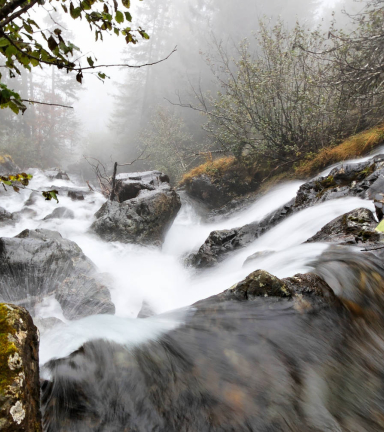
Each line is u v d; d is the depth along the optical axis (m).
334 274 3.33
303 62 9.33
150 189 8.67
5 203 10.37
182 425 1.77
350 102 9.06
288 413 1.93
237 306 2.84
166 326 2.59
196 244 8.51
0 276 4.09
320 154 9.10
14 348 1.45
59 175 15.11
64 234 7.06
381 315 3.09
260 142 10.86
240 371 2.16
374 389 2.25
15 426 1.25
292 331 2.58
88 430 1.64
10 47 1.45
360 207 4.70
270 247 5.71
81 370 1.91
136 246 6.98
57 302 4.07
